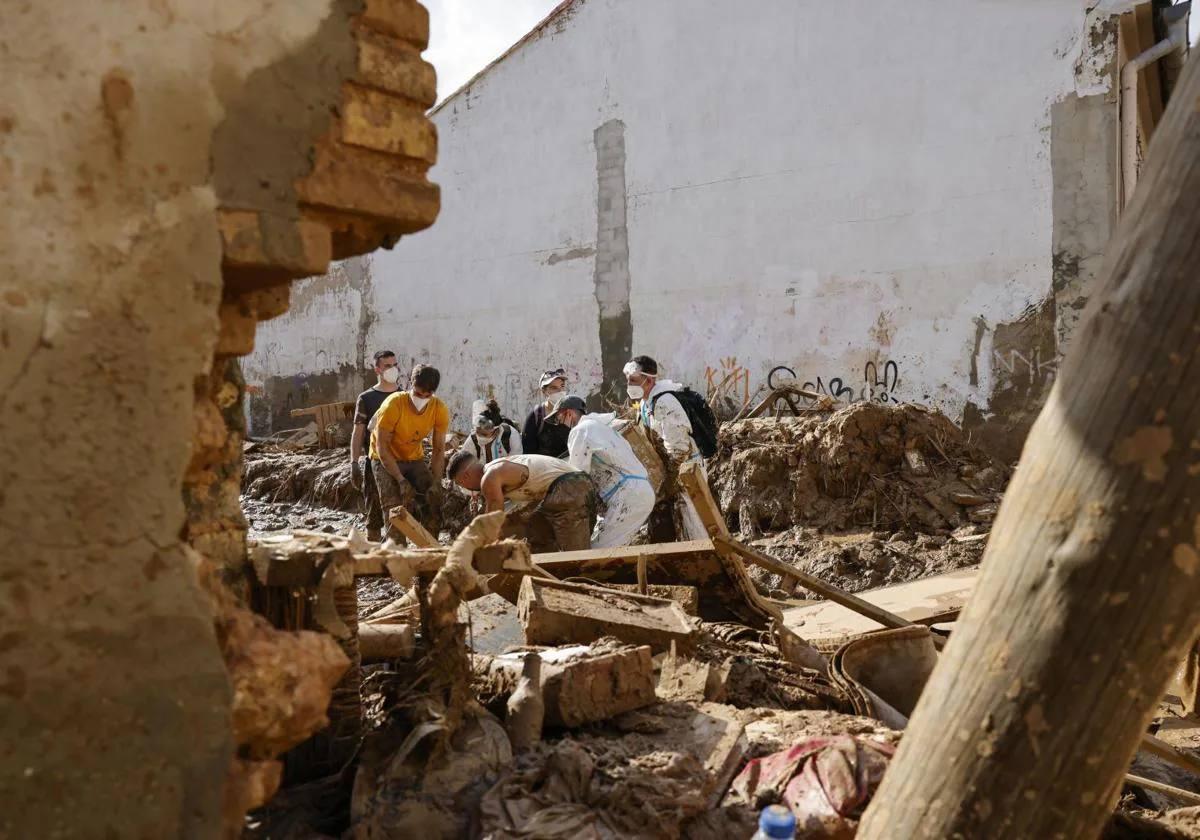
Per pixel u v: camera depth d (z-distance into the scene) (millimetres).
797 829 2113
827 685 3186
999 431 11469
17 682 1186
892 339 12242
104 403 1251
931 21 11867
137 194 1271
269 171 1401
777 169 13172
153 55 1282
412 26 1575
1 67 1171
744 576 4223
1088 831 1375
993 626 1412
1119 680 1321
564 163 15266
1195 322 1276
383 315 17750
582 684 2576
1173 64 8766
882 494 7746
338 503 11195
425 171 1631
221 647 1430
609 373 14891
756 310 13391
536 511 5598
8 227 1175
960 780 1416
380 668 2928
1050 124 11117
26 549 1191
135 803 1278
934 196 11914
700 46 13812
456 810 2137
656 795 2160
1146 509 1290
